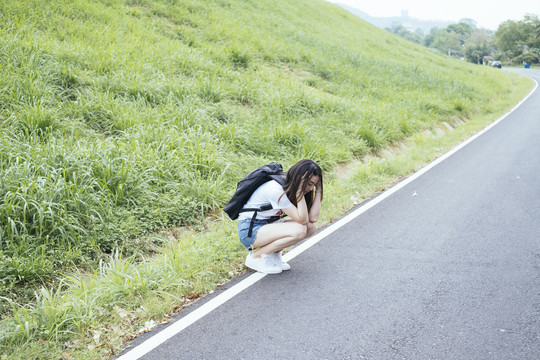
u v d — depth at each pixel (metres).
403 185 7.55
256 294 3.99
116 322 3.54
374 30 30.94
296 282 4.20
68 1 12.05
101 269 4.20
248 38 14.98
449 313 3.60
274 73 12.84
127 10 13.61
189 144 6.75
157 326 3.52
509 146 10.62
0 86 6.95
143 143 6.34
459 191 7.07
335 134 9.28
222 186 6.18
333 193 6.73
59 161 5.43
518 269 4.34
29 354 3.09
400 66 19.42
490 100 20.09
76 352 3.18
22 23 9.66
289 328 3.45
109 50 9.57
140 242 4.91
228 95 9.67
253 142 7.80
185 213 5.54
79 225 4.74
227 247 4.78
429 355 3.08
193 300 3.92
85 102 7.32
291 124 8.58
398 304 3.76
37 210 4.54
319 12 27.03
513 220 5.69
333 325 3.47
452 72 24.30
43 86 7.31
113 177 5.45
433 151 10.24
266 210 4.20
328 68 14.98
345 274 4.34
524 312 3.58
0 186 4.71
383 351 3.14
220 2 18.31
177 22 14.40
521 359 3.01
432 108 14.20
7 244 4.25
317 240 5.19
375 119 10.62
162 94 8.46
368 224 5.69
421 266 4.46
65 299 3.72
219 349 3.20
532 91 26.36
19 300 3.80
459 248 4.88
